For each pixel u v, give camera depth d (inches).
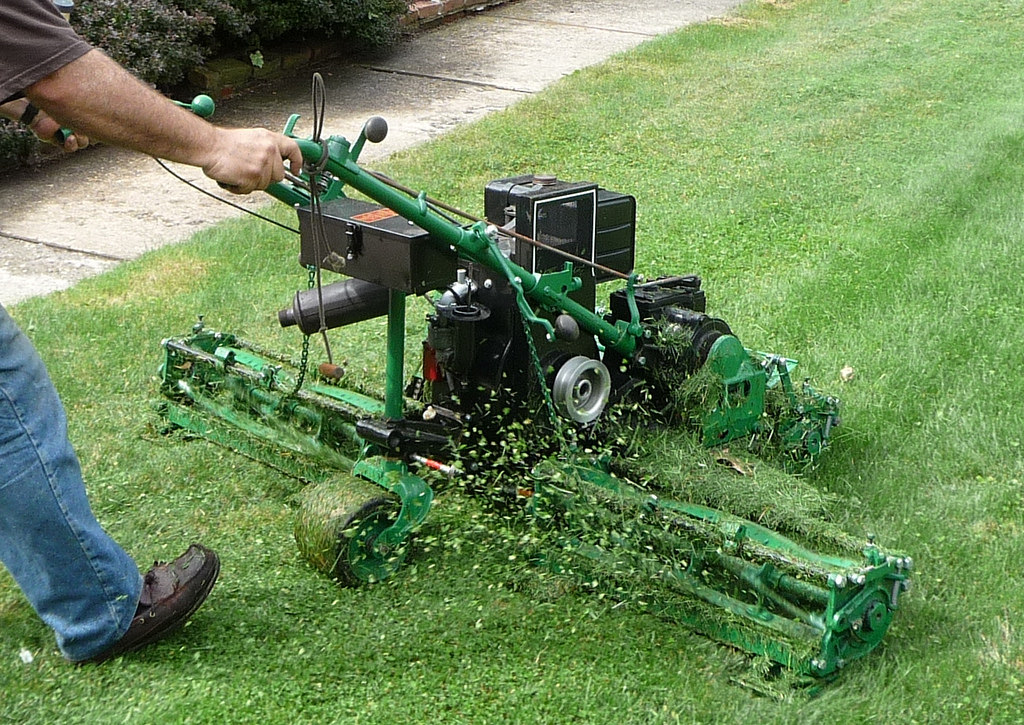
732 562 148.6
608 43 518.3
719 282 273.9
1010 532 177.0
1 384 132.7
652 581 155.2
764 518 160.6
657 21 561.6
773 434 188.7
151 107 125.6
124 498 187.2
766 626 146.1
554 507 163.2
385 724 135.8
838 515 179.5
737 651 149.8
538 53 497.4
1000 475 192.9
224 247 293.1
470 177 343.0
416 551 168.2
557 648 149.5
